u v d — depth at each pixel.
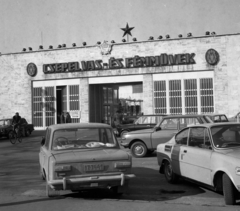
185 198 7.33
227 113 26.19
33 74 31.30
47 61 30.92
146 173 10.36
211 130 7.39
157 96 27.88
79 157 6.93
